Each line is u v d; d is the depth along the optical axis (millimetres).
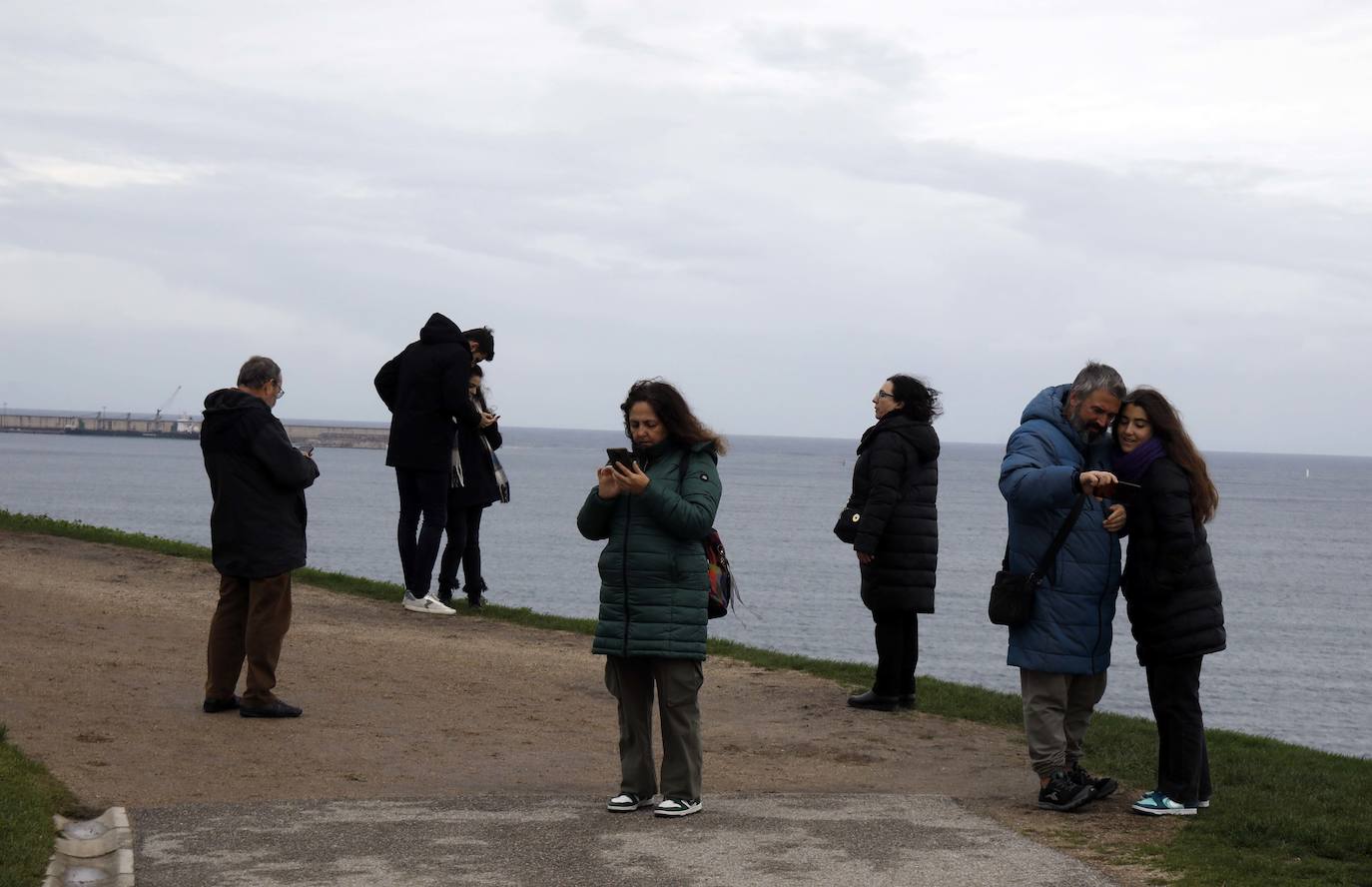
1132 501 6410
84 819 5891
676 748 6258
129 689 8578
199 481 124000
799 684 10570
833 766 7797
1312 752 9180
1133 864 5605
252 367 8016
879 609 9430
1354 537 113188
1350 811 6875
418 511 12812
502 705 9031
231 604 8133
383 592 13984
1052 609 6535
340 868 5227
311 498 104938
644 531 6188
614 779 7219
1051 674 6621
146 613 11477
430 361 12328
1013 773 7707
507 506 105625
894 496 9188
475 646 11219
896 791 7152
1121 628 50469
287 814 6031
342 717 8305
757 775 7488
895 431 9242
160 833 5664
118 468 150875
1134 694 33969
